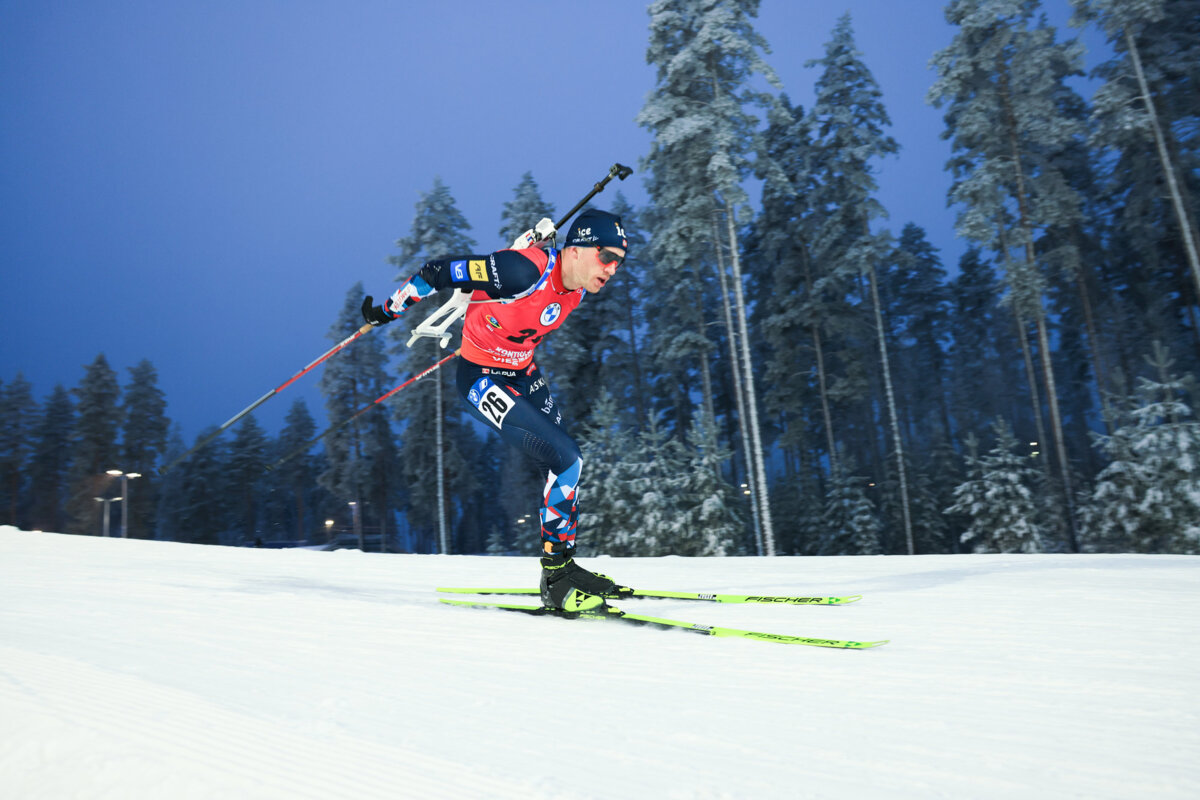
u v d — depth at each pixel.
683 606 3.57
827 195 27.83
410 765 1.49
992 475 21.64
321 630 2.99
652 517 21.38
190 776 1.36
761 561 6.25
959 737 1.67
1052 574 4.34
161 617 3.26
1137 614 3.02
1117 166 26.77
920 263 44.16
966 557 5.82
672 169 22.17
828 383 33.78
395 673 2.30
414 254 27.77
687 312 27.33
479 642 2.78
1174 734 1.65
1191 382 16.89
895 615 3.17
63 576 4.96
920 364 43.81
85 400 46.78
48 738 1.54
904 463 28.67
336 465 42.25
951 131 25.33
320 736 1.66
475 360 3.47
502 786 1.38
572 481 3.37
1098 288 28.86
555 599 3.33
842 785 1.40
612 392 31.86
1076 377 35.19
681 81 21.16
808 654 2.53
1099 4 20.75
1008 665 2.29
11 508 49.47
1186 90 24.62
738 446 39.22
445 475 32.19
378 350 43.31
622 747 1.62
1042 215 21.83
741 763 1.53
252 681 2.16
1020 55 21.75
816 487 31.08
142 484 48.16
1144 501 16.48
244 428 59.44
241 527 57.84
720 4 20.47
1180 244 27.55
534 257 3.14
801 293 30.53
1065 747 1.59
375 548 52.94
